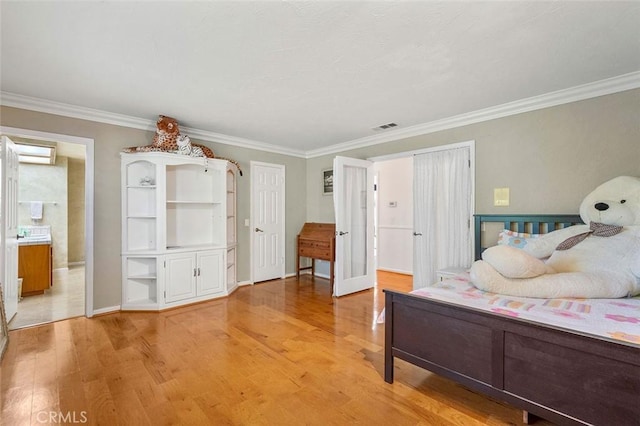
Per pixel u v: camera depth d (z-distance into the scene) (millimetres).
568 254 2332
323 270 5441
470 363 1692
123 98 3008
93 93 2877
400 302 2008
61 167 6105
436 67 2369
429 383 2074
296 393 1957
